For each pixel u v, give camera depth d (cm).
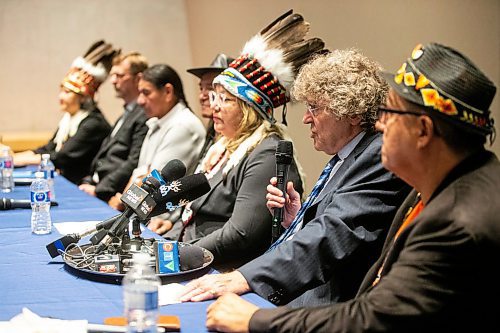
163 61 792
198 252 231
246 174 300
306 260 226
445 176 172
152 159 462
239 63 310
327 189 250
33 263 248
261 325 176
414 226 169
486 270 158
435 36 429
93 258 238
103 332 175
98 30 780
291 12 312
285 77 307
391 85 176
